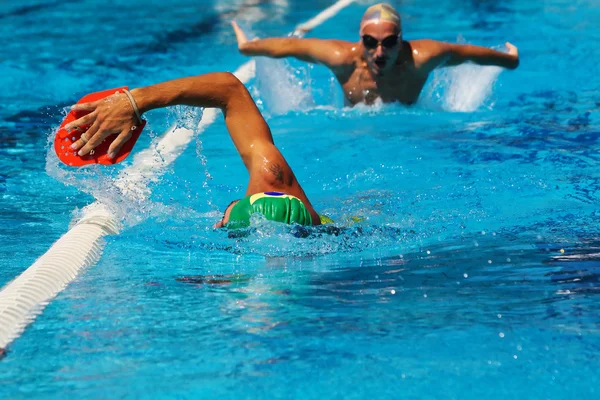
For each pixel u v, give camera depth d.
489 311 3.67
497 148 7.64
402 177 6.75
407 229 5.29
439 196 6.12
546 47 13.07
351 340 3.33
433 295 3.94
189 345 3.30
